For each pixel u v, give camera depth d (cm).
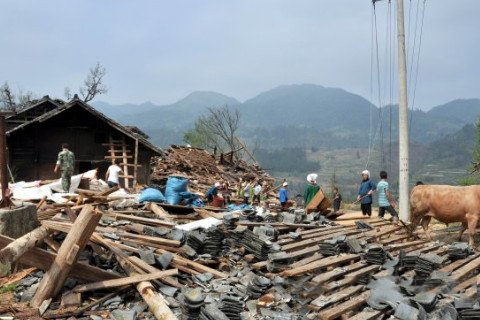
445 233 1345
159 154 2467
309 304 711
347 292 760
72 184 1537
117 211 1184
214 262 881
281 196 1934
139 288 693
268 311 693
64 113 2338
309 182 1549
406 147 1528
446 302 721
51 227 750
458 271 919
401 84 1540
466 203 1146
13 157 2258
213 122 4916
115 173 1766
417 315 638
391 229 1268
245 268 863
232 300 662
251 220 1219
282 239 1059
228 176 3366
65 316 629
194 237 907
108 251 844
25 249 645
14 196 1300
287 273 812
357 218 1453
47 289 660
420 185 1238
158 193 1414
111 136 2395
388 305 692
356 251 975
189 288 741
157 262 805
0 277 750
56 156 2331
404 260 923
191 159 3388
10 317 610
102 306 673
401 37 1534
